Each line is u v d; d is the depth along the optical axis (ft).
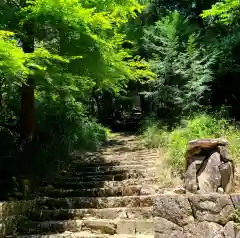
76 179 24.40
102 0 23.47
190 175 15.07
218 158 15.08
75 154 30.30
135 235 16.34
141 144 32.99
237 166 20.17
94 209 19.15
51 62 20.56
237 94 38.65
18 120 29.14
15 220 18.10
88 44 21.63
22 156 23.80
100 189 21.42
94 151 31.99
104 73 23.95
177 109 36.73
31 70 19.25
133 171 24.21
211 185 14.82
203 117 28.48
